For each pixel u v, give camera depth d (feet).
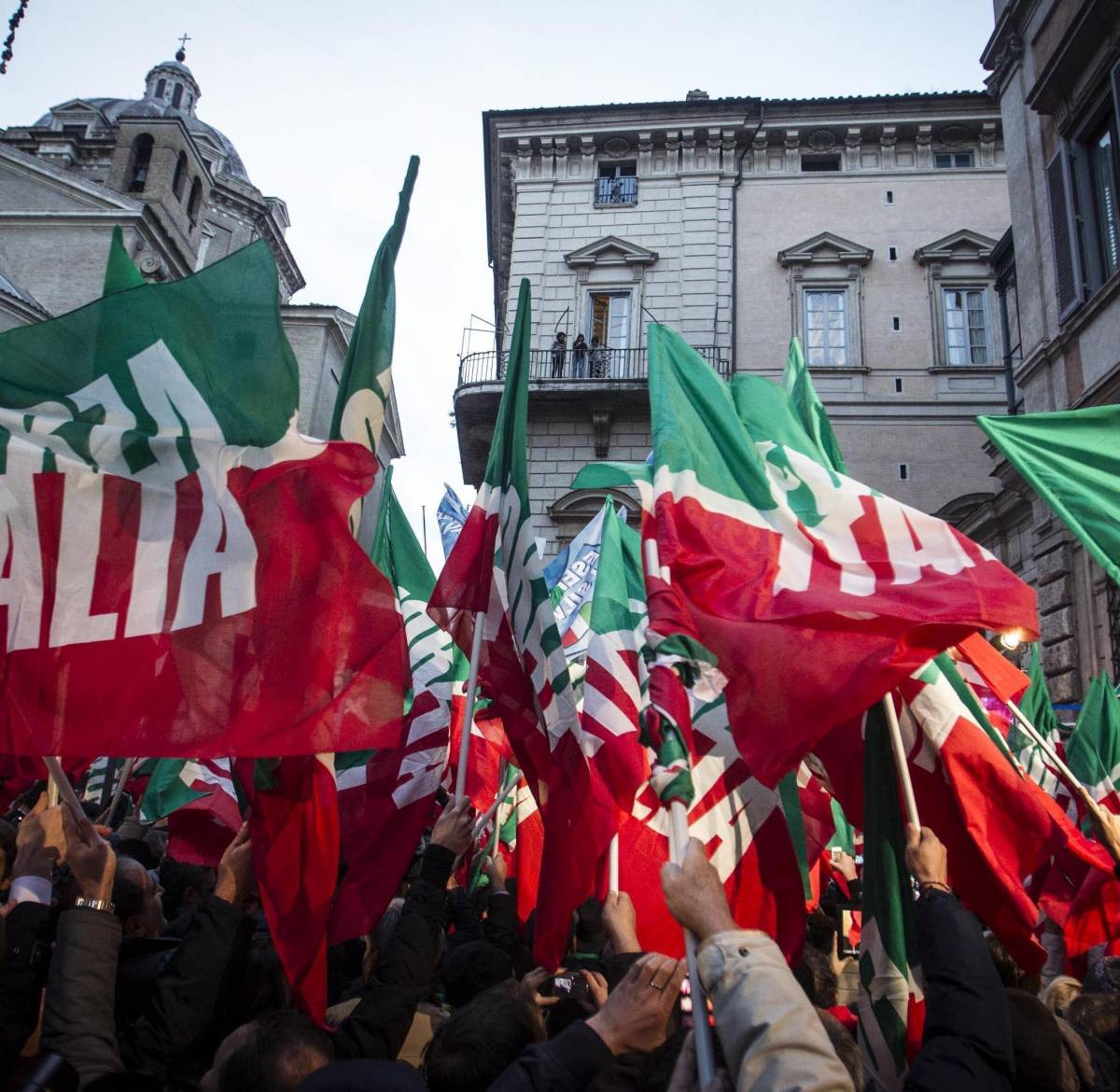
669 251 80.23
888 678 9.19
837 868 21.25
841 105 81.71
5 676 10.50
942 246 78.23
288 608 11.14
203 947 9.20
